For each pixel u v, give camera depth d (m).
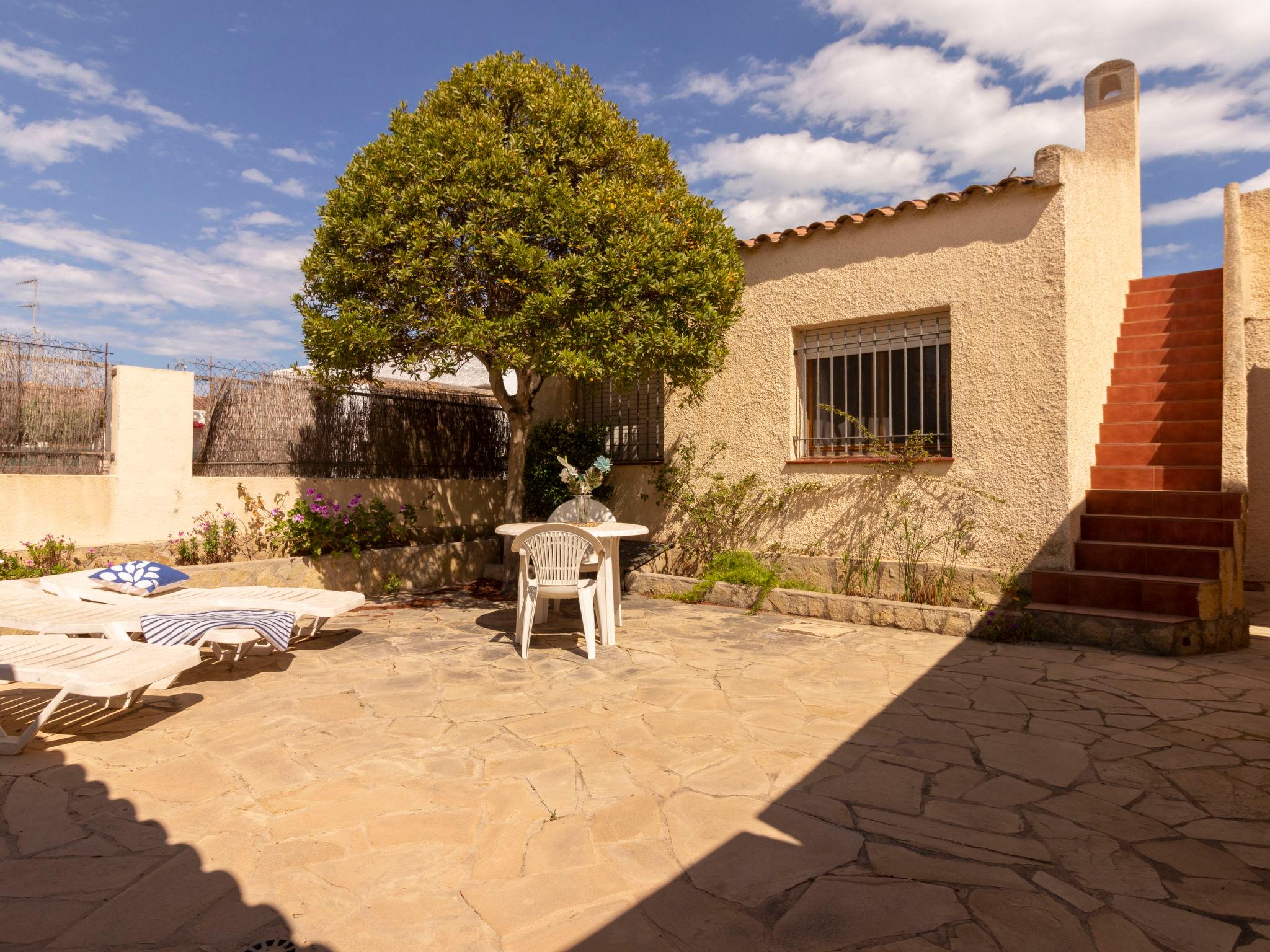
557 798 3.15
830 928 2.22
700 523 9.05
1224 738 3.90
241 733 3.99
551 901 2.38
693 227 7.39
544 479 10.03
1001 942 2.14
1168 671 5.26
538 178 6.69
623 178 7.41
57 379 6.99
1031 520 6.77
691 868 2.59
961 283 7.22
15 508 6.60
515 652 5.84
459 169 6.68
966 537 7.12
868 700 4.56
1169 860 2.64
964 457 7.16
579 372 6.62
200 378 7.98
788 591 7.61
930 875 2.53
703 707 4.43
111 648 4.25
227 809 3.07
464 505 10.75
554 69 7.69
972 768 3.49
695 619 7.32
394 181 6.80
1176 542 6.50
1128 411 7.53
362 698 4.61
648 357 7.04
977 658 5.66
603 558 6.01
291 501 8.69
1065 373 6.61
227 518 8.05
